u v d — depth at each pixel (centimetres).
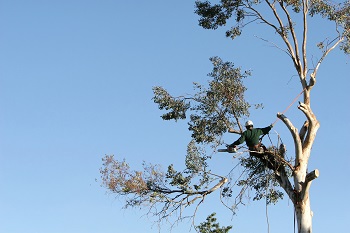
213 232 2736
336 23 2438
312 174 2123
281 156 2183
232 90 2298
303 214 2178
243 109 2302
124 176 2248
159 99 2425
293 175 2211
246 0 2544
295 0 2422
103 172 2250
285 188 2223
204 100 2336
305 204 2181
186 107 2409
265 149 2153
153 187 2281
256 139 2127
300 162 2214
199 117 2344
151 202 2256
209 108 2319
